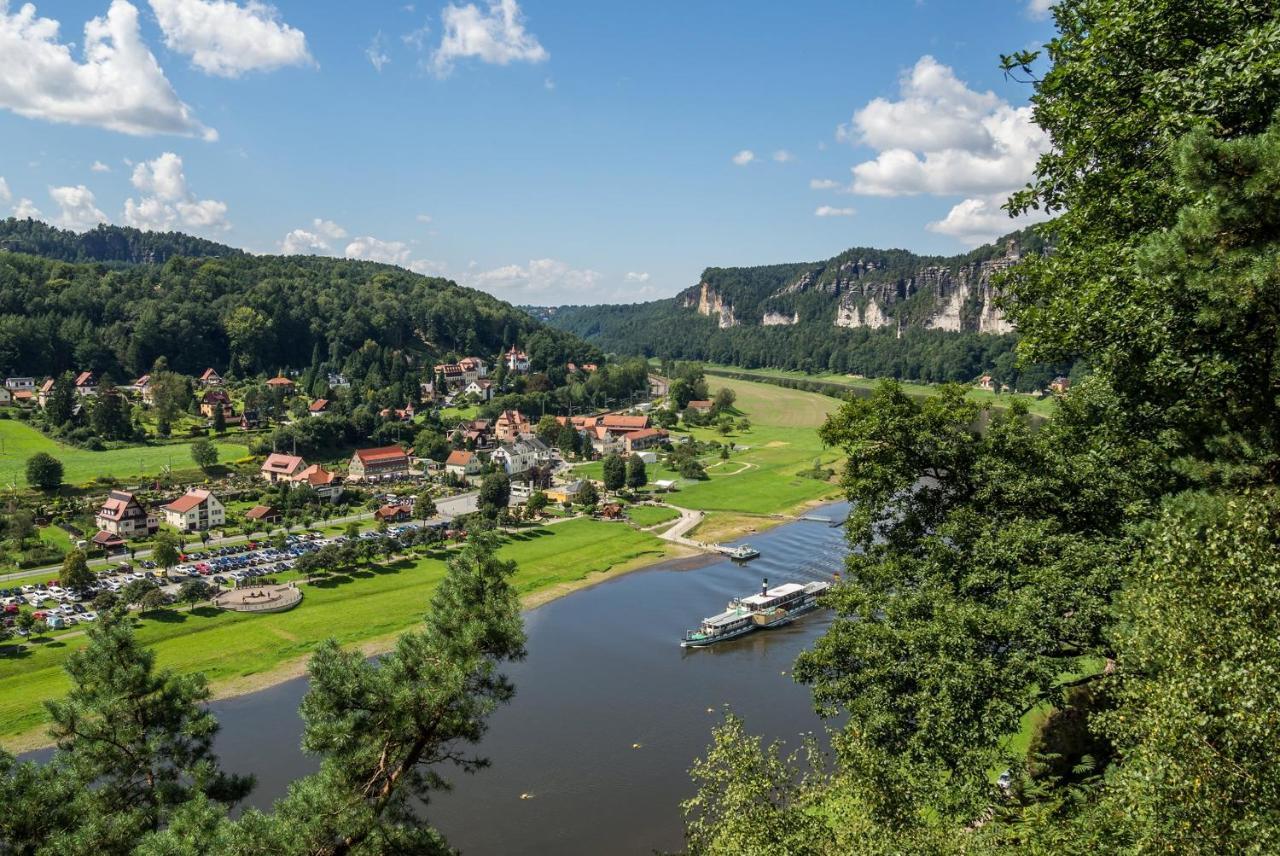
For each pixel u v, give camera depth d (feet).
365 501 519.60
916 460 113.70
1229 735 52.44
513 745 200.34
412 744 71.77
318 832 62.18
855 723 100.99
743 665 259.19
